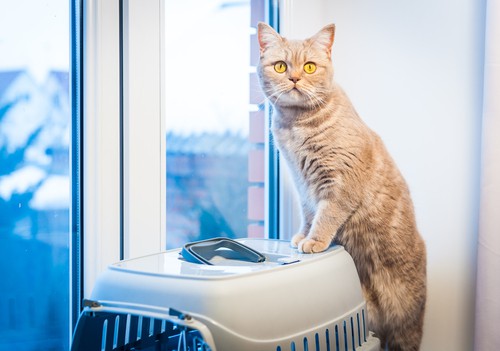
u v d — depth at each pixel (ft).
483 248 3.81
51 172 3.74
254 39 5.00
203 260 2.98
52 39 3.68
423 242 4.30
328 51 4.05
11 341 3.65
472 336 4.19
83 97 3.65
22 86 3.63
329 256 3.27
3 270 3.61
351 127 3.99
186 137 4.61
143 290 2.68
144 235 3.79
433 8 4.30
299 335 2.77
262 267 2.91
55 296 3.78
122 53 3.69
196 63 4.57
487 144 3.76
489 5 3.74
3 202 3.60
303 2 4.80
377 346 3.39
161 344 3.27
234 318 2.50
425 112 4.37
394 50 4.52
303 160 4.10
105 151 3.65
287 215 4.88
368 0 4.66
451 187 4.26
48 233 3.75
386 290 4.21
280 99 4.02
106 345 2.90
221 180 5.06
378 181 4.07
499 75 3.70
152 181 3.83
